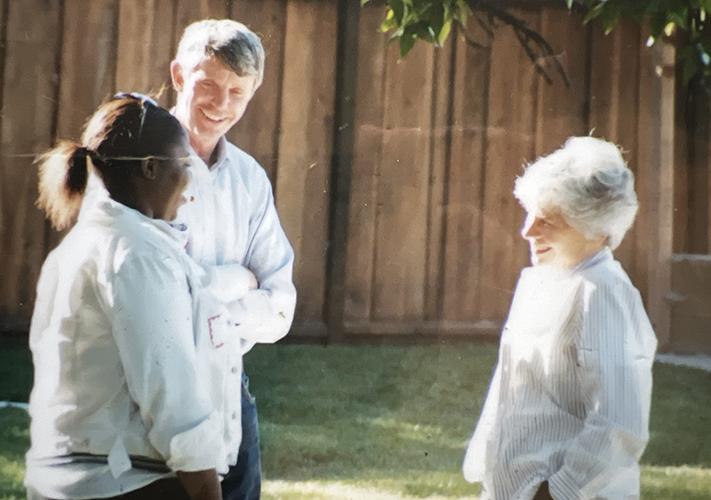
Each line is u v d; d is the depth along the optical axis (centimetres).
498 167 671
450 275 675
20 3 640
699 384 690
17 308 651
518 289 445
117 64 644
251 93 504
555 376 428
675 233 688
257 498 530
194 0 644
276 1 652
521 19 665
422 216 672
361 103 662
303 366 668
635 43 671
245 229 511
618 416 412
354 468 650
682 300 689
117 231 398
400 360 671
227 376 468
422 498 630
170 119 421
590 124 673
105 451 396
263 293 514
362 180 667
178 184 420
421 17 654
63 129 643
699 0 664
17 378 653
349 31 658
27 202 645
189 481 397
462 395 664
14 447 627
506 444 435
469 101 668
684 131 678
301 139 661
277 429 658
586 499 415
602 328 419
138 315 388
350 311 672
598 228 425
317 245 668
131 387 391
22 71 641
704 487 659
